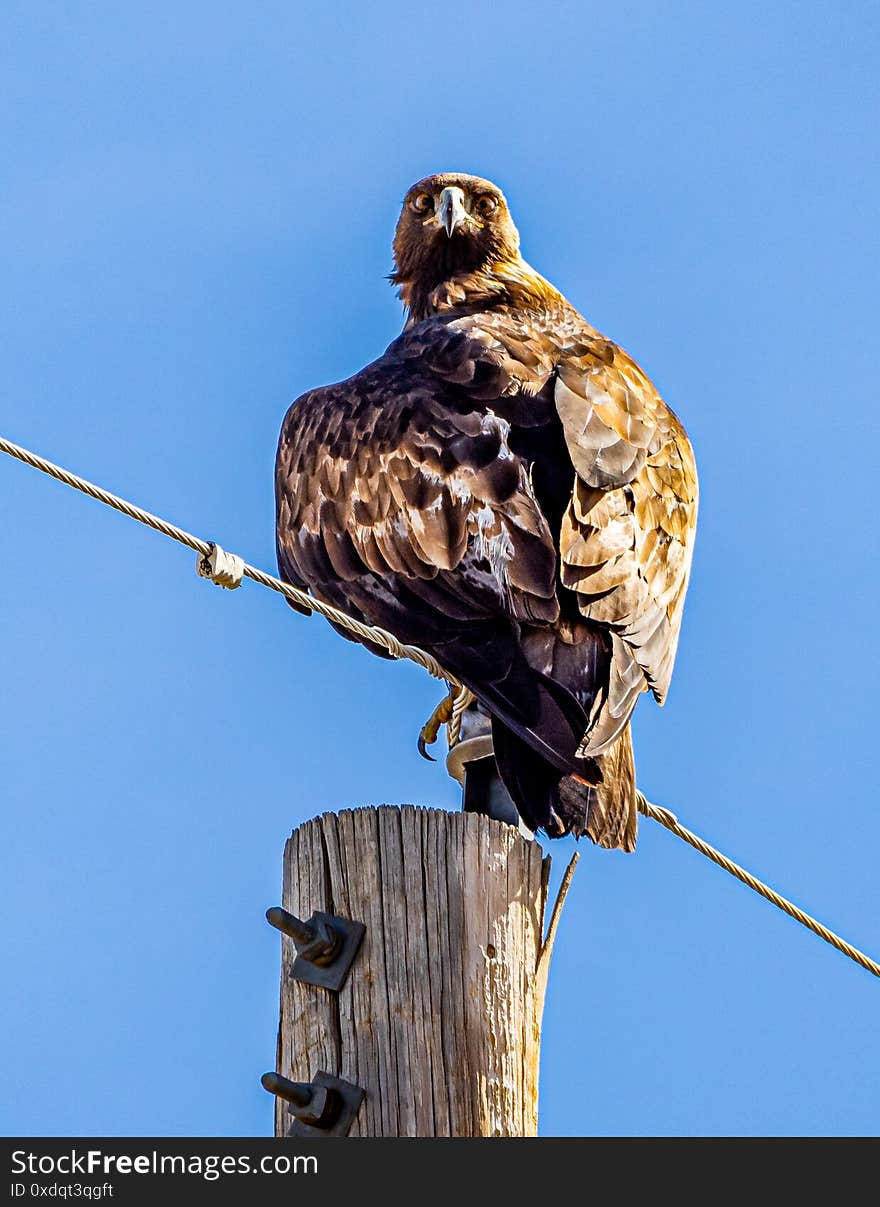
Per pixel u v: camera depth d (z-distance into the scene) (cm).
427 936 953
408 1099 928
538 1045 965
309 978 958
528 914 973
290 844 996
